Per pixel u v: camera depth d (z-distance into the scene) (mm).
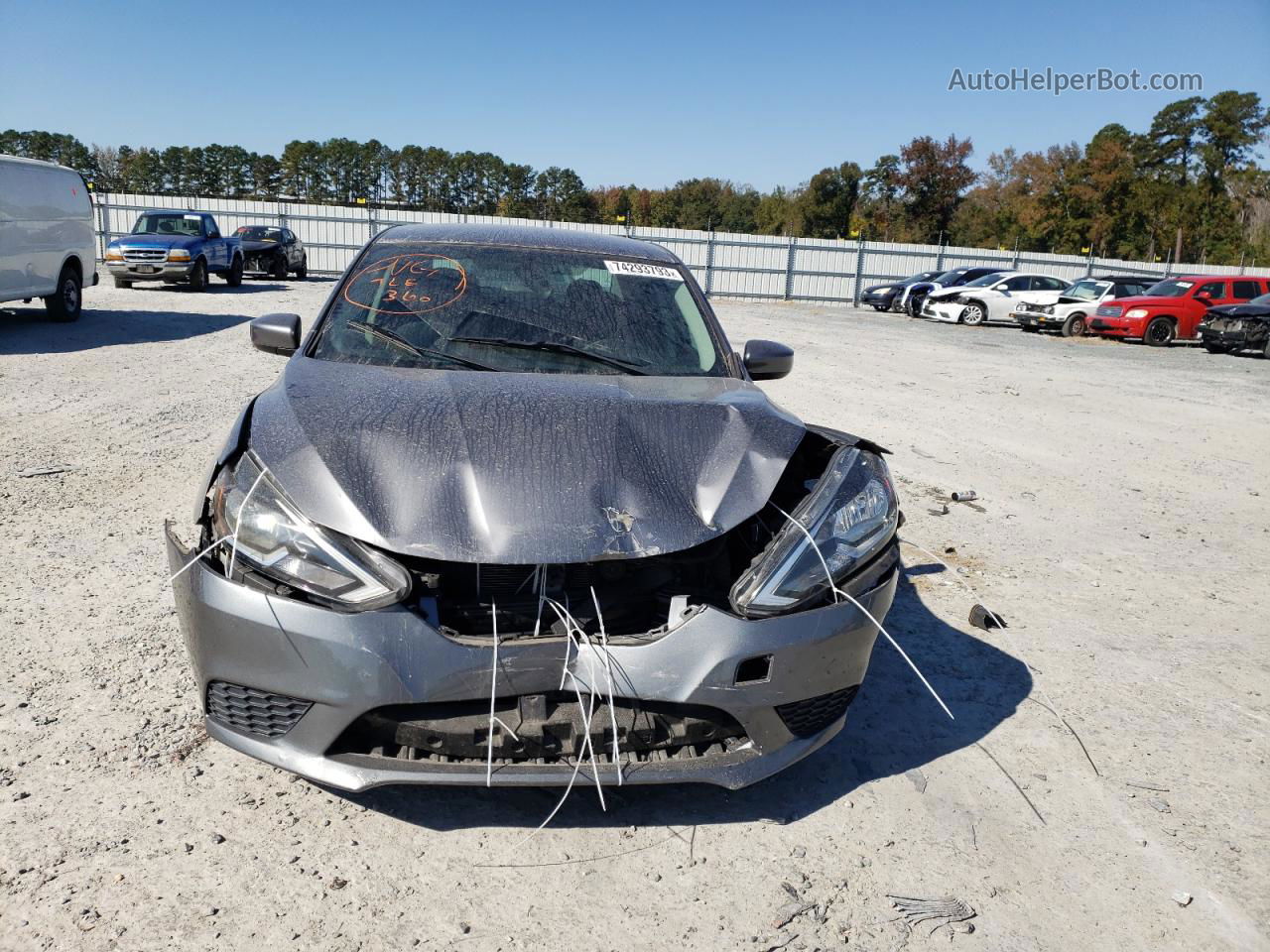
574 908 2062
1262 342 17844
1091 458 7766
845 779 2678
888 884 2225
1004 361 15539
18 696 2811
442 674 2023
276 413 2463
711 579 2420
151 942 1873
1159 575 4816
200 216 19578
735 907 2104
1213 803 2676
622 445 2402
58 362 9312
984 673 3475
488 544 2055
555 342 3045
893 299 28891
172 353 10391
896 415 9414
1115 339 21703
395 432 2330
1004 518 5766
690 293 3562
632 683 2082
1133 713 3223
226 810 2326
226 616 2082
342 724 2055
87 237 12898
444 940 1940
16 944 1836
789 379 11719
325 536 2072
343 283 3266
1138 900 2221
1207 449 8383
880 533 2496
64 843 2154
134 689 2898
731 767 2203
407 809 2381
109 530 4430
